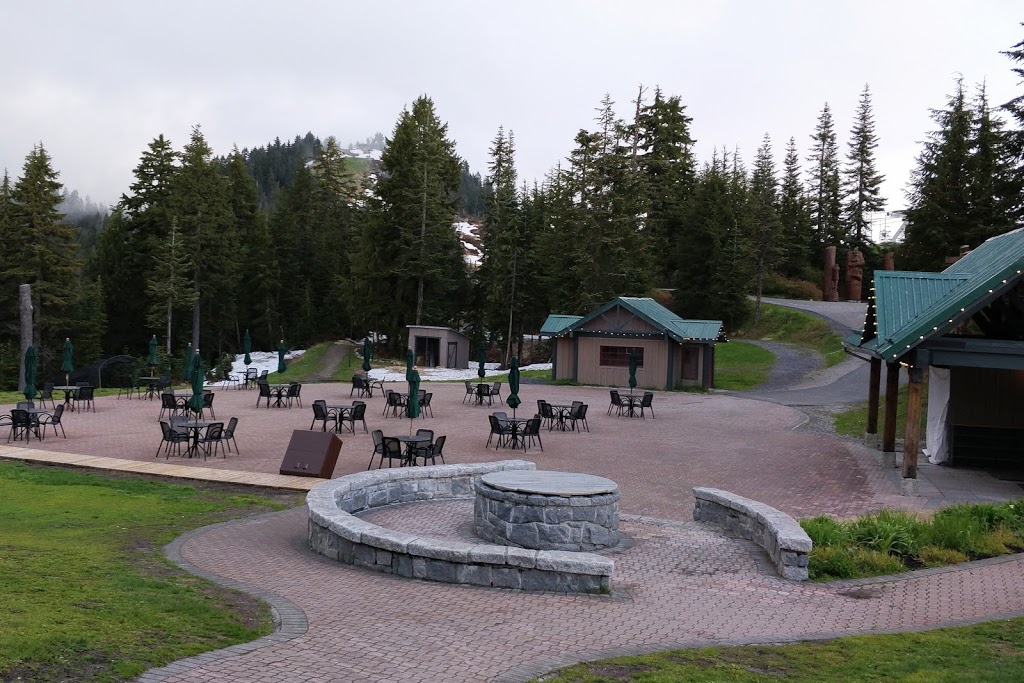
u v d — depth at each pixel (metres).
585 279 59.25
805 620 8.72
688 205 73.31
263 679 6.13
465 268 70.00
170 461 19.17
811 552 11.28
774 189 87.25
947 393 21.47
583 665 6.78
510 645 7.39
